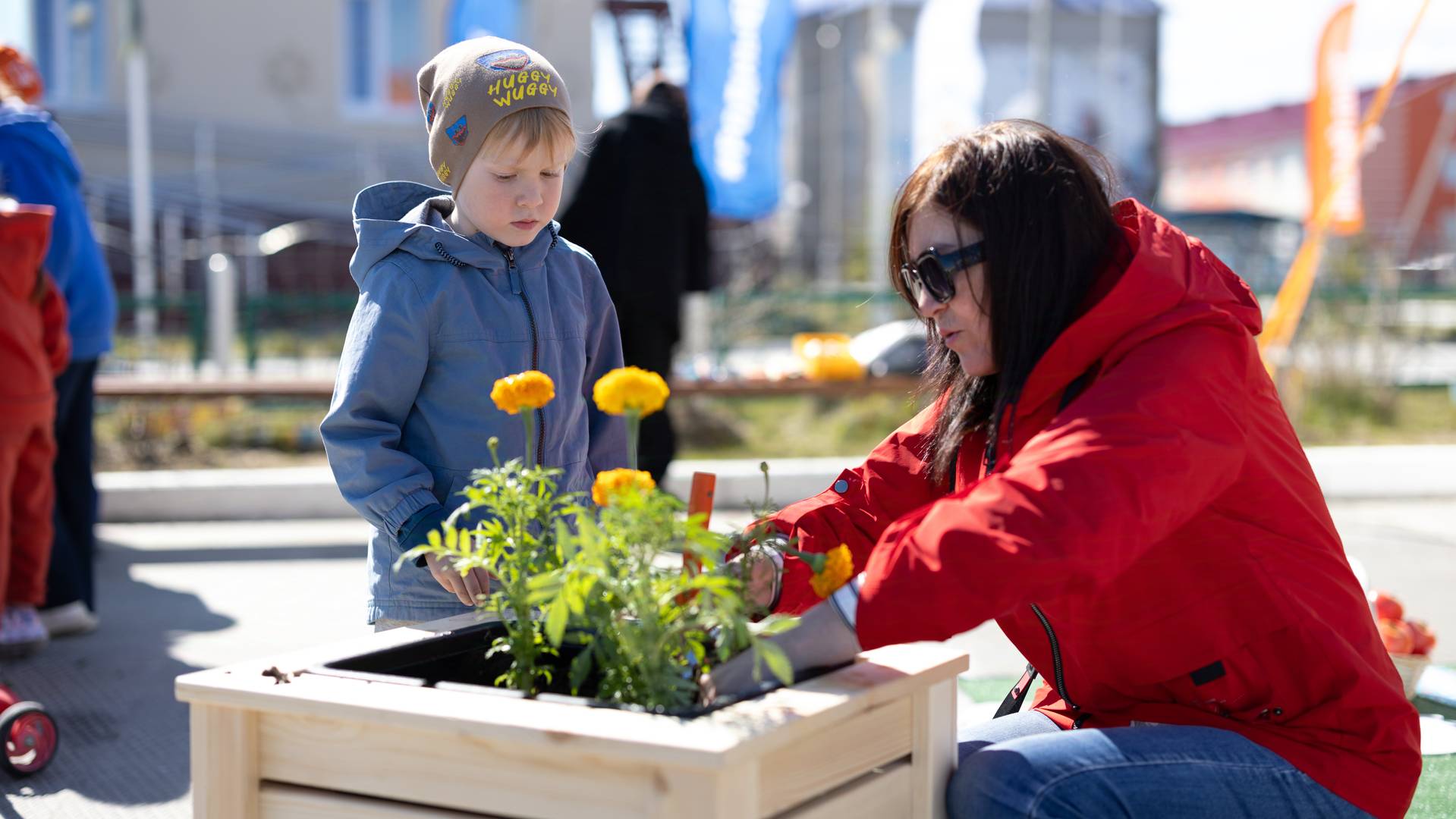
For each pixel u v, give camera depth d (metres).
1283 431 1.83
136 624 4.77
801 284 16.70
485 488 1.72
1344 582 1.82
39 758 3.27
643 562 1.55
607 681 1.61
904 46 29.52
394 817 1.56
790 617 1.69
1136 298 1.72
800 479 7.32
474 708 1.51
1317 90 10.36
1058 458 1.60
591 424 2.69
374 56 21.41
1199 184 36.88
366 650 1.77
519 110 2.31
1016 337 1.78
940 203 1.80
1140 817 1.71
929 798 1.77
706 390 7.29
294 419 9.44
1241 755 1.75
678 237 5.64
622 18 13.96
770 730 1.43
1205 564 1.78
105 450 8.59
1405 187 28.98
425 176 21.31
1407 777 1.75
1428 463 7.91
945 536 1.57
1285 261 17.03
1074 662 1.96
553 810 1.48
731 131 11.62
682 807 1.40
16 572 4.21
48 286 4.00
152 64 20.42
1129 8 28.38
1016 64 28.12
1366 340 10.94
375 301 2.37
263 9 20.81
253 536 6.57
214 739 1.64
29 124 4.30
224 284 10.31
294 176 20.75
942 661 1.76
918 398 2.18
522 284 2.47
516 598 1.70
